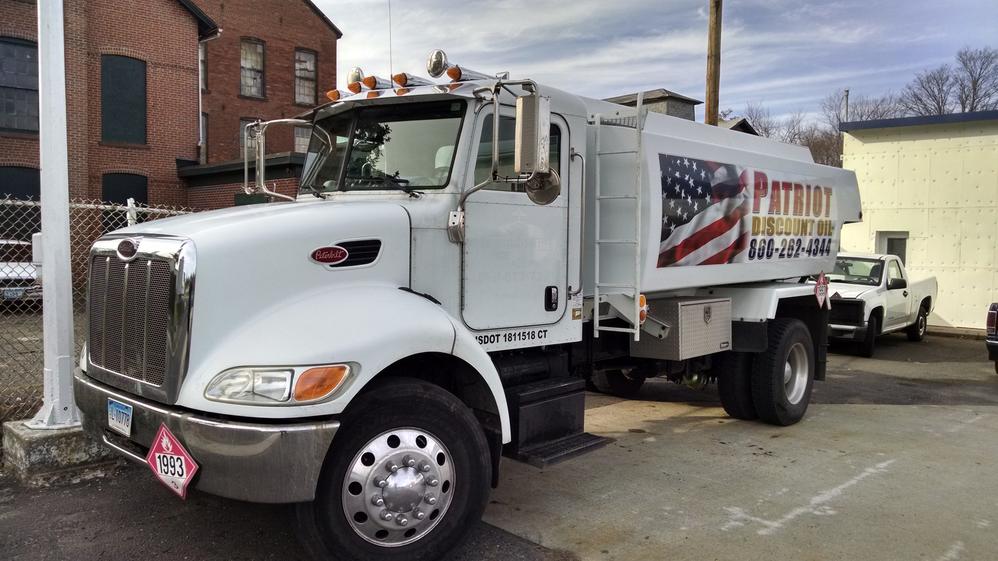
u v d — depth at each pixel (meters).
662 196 5.21
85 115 18.20
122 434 3.47
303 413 3.05
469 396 3.91
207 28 21.12
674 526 4.33
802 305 7.40
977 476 5.39
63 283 4.94
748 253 6.41
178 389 3.15
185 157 20.55
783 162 6.96
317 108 4.57
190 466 3.09
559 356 4.76
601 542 4.08
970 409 7.87
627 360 6.23
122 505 4.41
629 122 4.98
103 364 3.73
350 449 3.25
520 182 3.70
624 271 4.99
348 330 3.25
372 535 3.34
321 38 29.09
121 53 19.14
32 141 17.33
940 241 15.70
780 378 6.69
